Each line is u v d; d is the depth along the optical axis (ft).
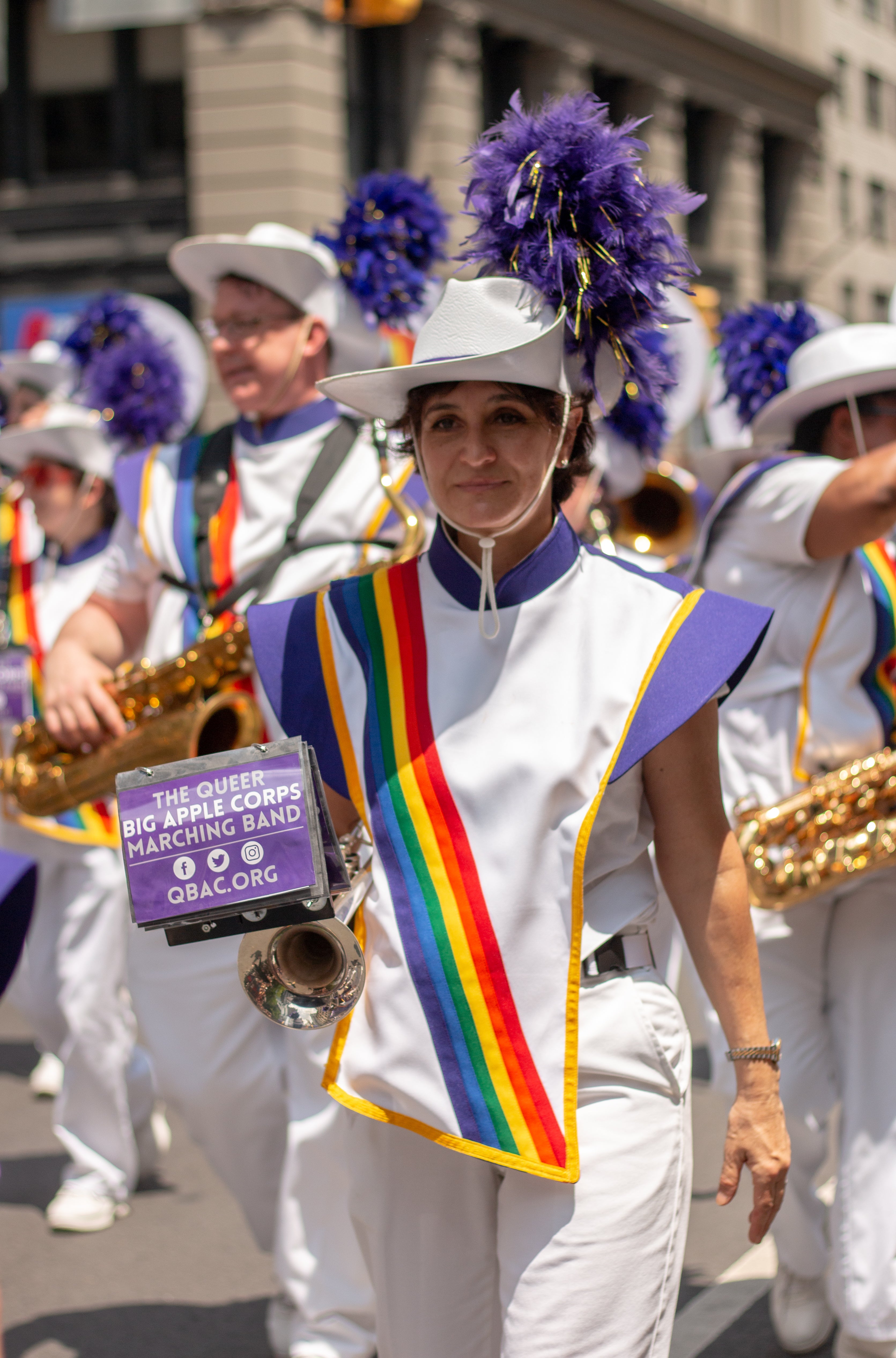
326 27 55.31
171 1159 16.06
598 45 72.64
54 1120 15.66
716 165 87.76
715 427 19.85
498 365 6.34
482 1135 6.47
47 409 19.84
